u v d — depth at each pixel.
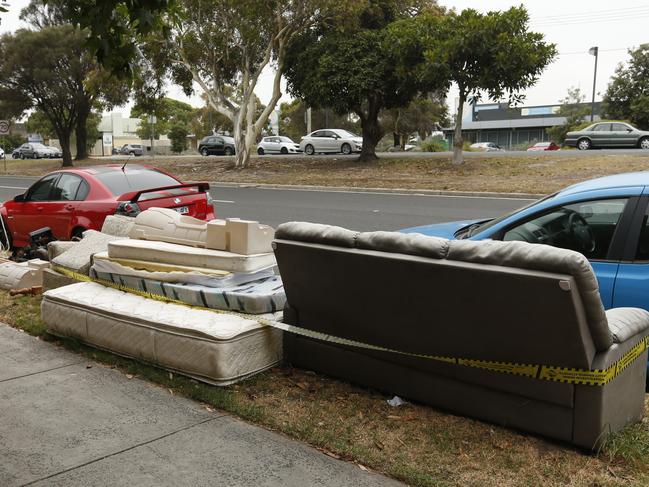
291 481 3.25
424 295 3.64
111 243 5.70
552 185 18.38
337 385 4.41
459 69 22.64
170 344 4.59
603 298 4.48
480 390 3.73
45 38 38.19
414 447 3.55
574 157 23.61
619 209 4.55
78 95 40.28
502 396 3.65
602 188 4.67
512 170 21.95
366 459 3.44
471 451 3.49
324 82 25.44
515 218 4.98
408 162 26.05
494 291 3.33
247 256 4.96
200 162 34.66
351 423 3.86
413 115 56.75
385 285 3.79
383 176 23.12
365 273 3.84
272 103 28.77
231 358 4.37
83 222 8.96
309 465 3.41
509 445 3.52
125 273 5.47
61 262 6.44
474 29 21.28
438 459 3.42
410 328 3.85
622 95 50.59
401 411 3.99
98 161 42.88
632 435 3.55
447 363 3.82
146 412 4.09
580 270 3.06
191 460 3.47
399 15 26.70
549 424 3.49
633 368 3.65
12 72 38.47
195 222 5.84
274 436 3.75
